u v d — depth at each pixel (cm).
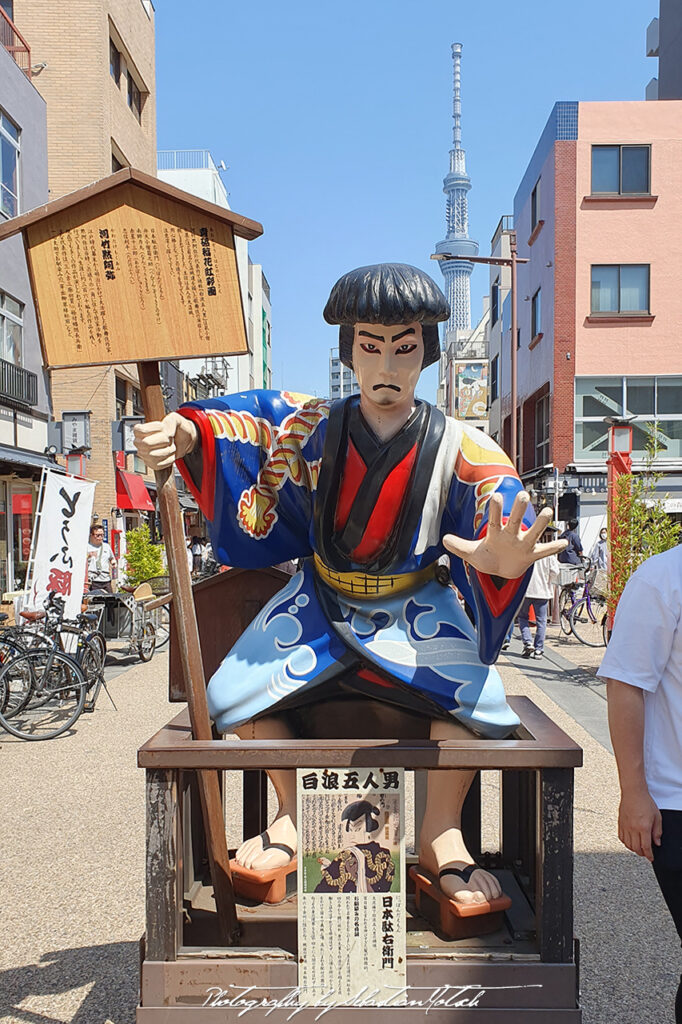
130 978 293
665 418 1936
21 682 762
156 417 213
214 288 212
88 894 364
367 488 222
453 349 4181
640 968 302
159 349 211
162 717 731
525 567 187
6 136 1416
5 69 1407
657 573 209
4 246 1398
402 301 208
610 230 1939
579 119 1941
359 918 186
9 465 1291
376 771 187
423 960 187
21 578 1448
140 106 2278
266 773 297
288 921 220
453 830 224
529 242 2269
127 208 210
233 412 236
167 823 189
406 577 232
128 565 1395
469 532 220
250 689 221
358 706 234
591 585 1287
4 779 546
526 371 2336
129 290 210
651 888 372
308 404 241
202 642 263
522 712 242
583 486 1925
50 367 209
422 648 221
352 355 234
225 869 211
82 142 1847
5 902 357
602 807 481
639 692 206
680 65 2394
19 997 281
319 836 188
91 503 775
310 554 251
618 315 1934
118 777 546
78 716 681
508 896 229
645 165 1944
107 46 1888
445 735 219
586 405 1952
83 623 798
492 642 206
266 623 233
